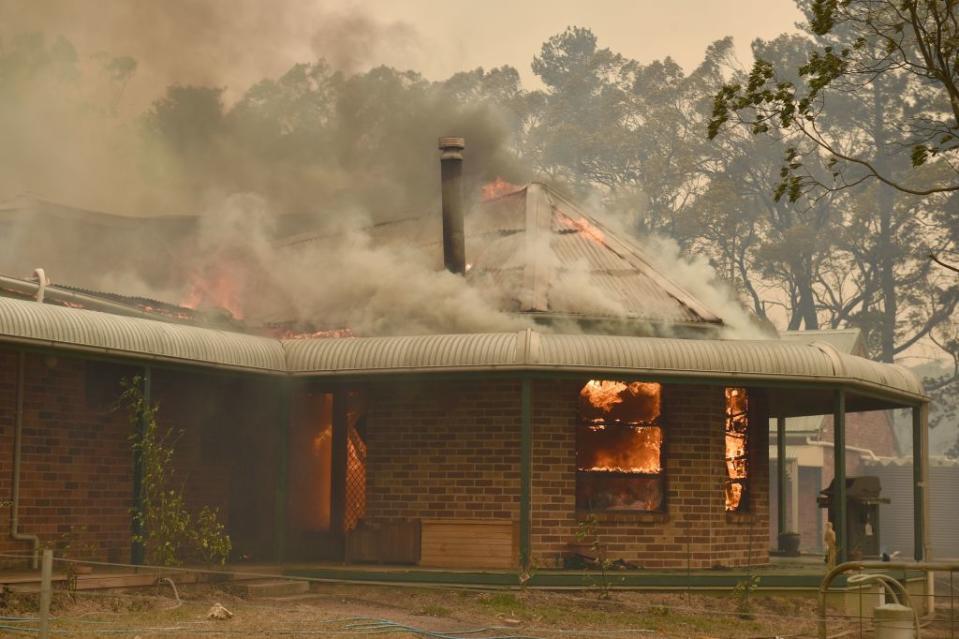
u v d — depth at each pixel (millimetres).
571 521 19359
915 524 22234
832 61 18672
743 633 15984
